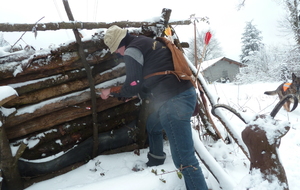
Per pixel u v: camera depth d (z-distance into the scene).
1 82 2.10
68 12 2.20
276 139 1.48
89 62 2.43
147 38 2.15
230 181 2.12
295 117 4.69
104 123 2.73
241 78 20.73
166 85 1.97
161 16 2.84
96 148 2.60
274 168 1.50
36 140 2.32
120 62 2.66
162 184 2.19
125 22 2.54
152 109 2.48
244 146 2.21
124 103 2.85
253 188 1.51
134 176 2.27
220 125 3.65
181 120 1.97
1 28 1.96
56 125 2.45
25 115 2.19
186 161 1.96
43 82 2.26
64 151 2.48
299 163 2.64
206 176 2.32
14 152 2.10
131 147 2.88
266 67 20.42
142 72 2.07
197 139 2.32
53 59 2.23
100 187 2.08
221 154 2.95
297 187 2.21
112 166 2.56
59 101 2.34
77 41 2.24
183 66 2.07
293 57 16.45
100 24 2.37
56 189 2.20
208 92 3.12
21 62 2.11
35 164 2.28
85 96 2.47
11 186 2.14
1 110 2.04
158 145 2.52
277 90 6.26
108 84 2.58
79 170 2.48
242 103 6.44
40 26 2.06
